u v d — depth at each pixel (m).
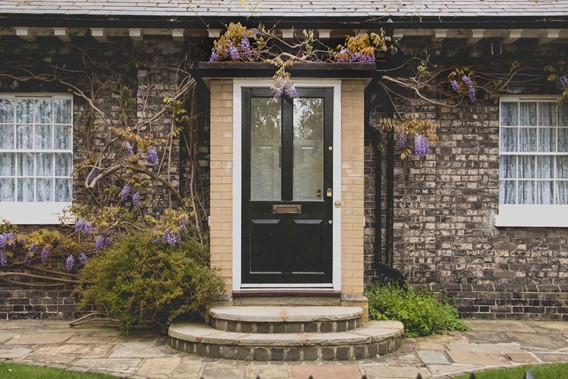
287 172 7.41
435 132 8.54
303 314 6.73
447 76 8.62
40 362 6.15
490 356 6.56
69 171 8.67
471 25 8.08
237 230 7.32
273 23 8.05
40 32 8.27
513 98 8.76
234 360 6.35
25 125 8.69
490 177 8.63
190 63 8.50
